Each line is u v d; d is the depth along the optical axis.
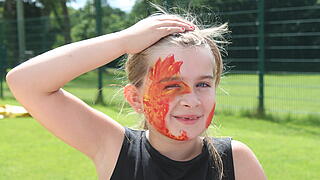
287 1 15.38
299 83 17.05
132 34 1.80
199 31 1.86
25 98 1.81
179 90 1.79
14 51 18.30
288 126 8.77
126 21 12.44
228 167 1.93
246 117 9.87
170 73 1.78
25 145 7.00
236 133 7.79
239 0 12.73
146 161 1.89
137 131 2.00
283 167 5.55
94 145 1.95
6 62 15.71
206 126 1.83
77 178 5.21
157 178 1.86
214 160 1.91
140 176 1.88
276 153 6.28
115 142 1.95
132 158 1.91
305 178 5.09
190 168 1.87
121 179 1.90
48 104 1.84
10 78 1.79
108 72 14.91
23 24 16.58
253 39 14.23
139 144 1.94
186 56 1.78
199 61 1.79
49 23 16.22
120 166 1.91
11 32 18.44
